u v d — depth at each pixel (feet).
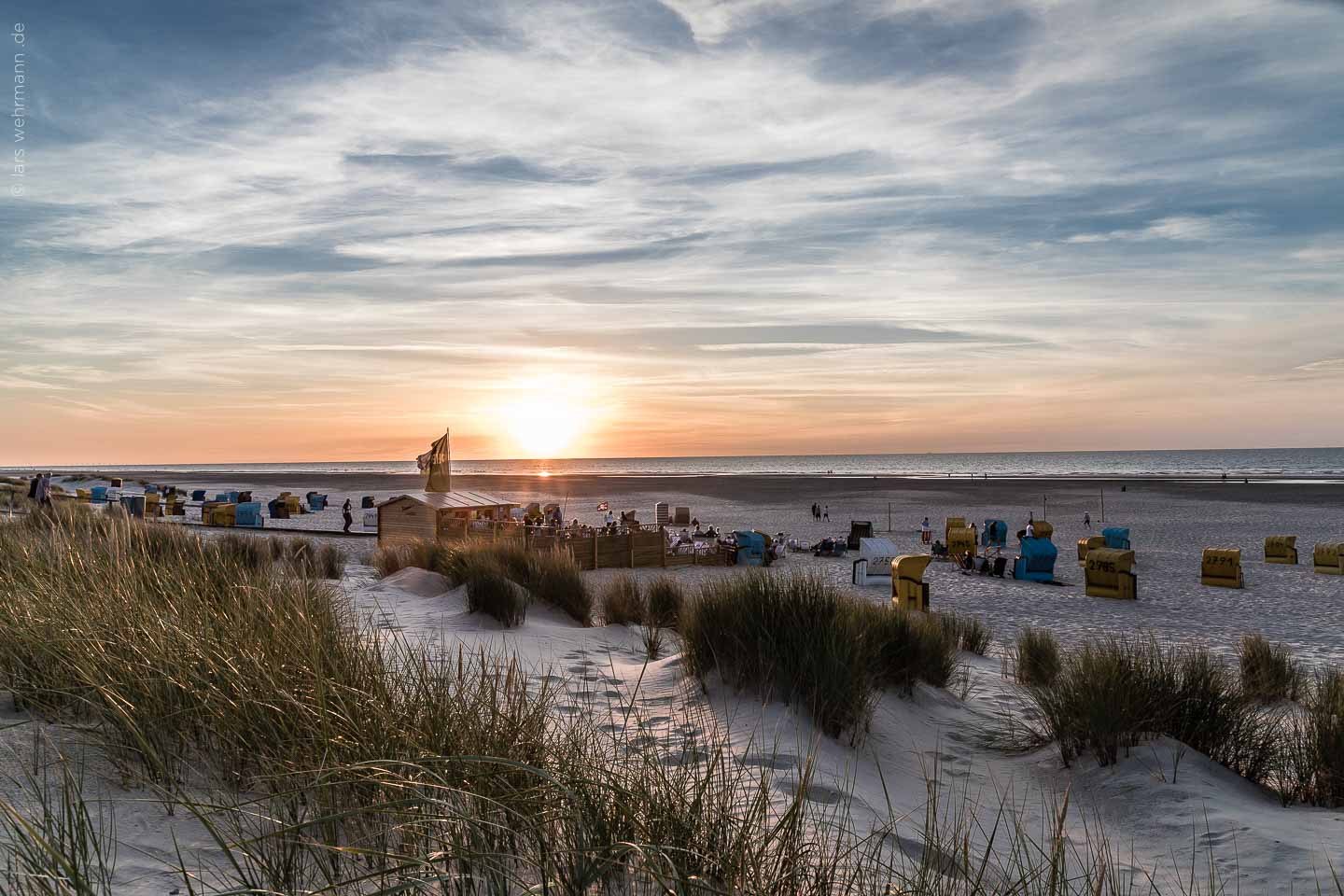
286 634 12.76
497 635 26.84
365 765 7.73
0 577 16.58
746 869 7.91
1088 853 12.59
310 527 117.91
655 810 8.75
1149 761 16.55
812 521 151.23
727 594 20.71
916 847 11.21
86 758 9.81
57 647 11.98
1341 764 15.76
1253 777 17.26
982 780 16.34
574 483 331.16
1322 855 12.09
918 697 22.09
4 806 6.75
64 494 131.95
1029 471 444.14
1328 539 113.29
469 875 7.03
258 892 6.36
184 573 17.07
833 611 20.43
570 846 7.61
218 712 10.02
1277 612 56.29
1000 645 41.93
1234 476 318.24
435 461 87.35
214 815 8.57
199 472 587.27
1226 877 11.64
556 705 16.83
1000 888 9.63
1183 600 62.54
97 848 7.17
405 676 12.40
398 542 73.05
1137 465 538.06
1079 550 92.73
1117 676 18.11
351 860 7.55
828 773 14.20
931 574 79.92
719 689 18.76
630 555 78.59
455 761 8.11
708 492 251.19
